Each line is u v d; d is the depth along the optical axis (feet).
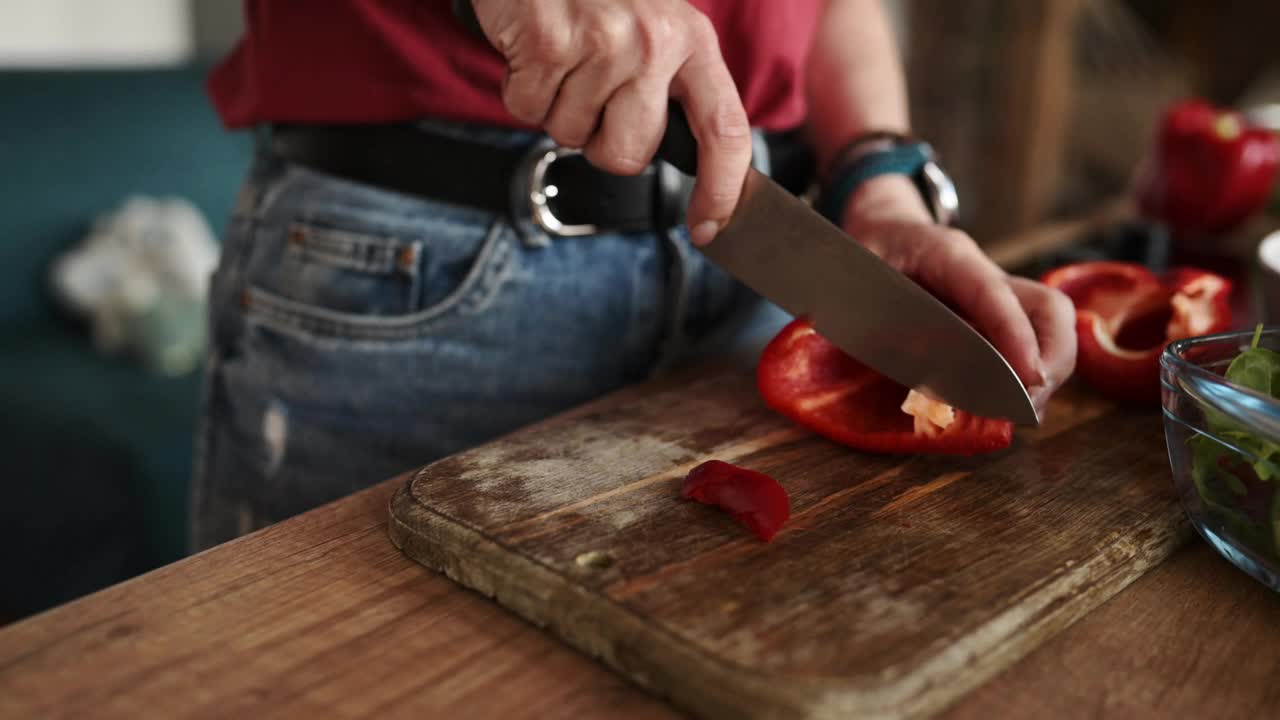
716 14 3.12
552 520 2.55
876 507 2.63
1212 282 3.04
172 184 7.99
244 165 8.40
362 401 3.19
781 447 2.81
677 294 3.20
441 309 3.11
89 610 2.41
